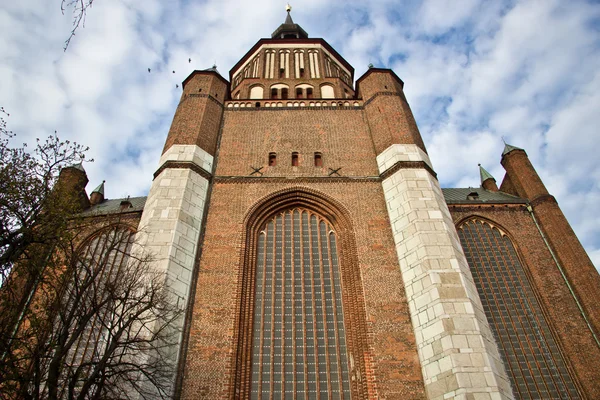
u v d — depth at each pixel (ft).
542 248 101.81
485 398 56.75
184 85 115.14
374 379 62.80
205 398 60.49
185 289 70.74
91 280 53.16
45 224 56.90
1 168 56.75
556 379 81.92
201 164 90.68
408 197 83.05
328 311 72.59
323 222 85.30
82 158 63.10
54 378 44.16
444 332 63.36
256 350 68.03
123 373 49.96
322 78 129.29
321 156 96.53
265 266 78.13
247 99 110.63
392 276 74.23
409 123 101.91
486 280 96.84
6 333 49.14
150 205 81.87
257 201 85.87
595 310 88.22
